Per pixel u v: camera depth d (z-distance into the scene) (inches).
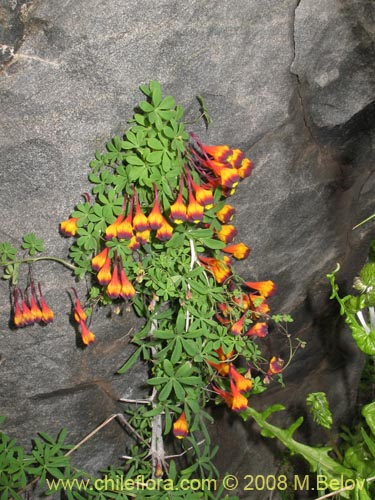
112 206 14.5
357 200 19.8
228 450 21.5
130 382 18.4
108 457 18.9
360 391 24.8
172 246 15.3
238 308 16.5
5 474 17.4
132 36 13.8
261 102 16.0
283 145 17.0
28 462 17.0
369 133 18.3
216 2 14.3
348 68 16.7
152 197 15.0
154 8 13.7
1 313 15.7
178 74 14.6
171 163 14.2
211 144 15.9
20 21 13.0
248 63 15.3
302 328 20.8
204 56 14.7
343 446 23.3
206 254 17.1
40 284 15.7
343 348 22.9
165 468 18.0
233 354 17.9
